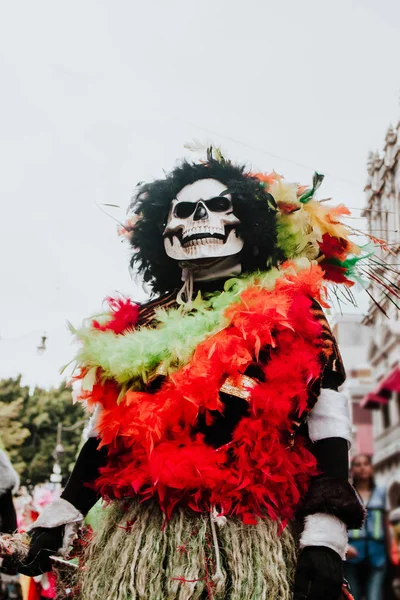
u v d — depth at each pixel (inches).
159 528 72.0
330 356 76.5
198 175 86.7
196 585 68.9
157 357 77.8
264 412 72.8
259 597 67.9
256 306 76.7
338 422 74.8
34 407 699.4
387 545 187.6
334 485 70.5
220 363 74.1
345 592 73.1
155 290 93.5
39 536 79.7
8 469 126.0
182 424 74.3
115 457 79.8
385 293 94.2
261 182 88.4
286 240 89.0
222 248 83.6
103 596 71.6
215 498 70.9
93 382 78.3
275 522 71.6
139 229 90.7
